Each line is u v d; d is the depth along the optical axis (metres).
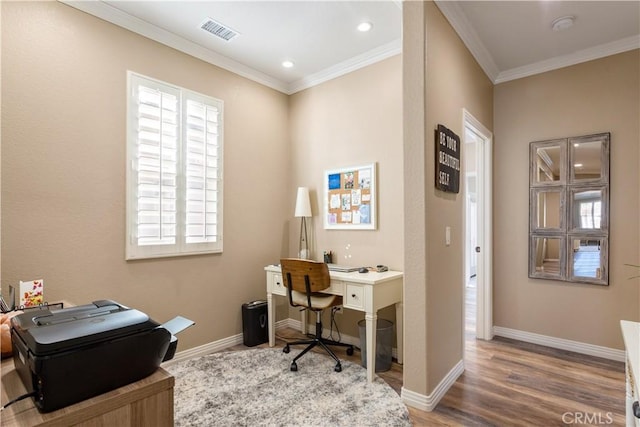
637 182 2.79
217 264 3.16
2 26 2.02
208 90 3.11
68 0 2.27
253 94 3.52
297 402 2.20
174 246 2.82
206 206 3.04
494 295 3.52
